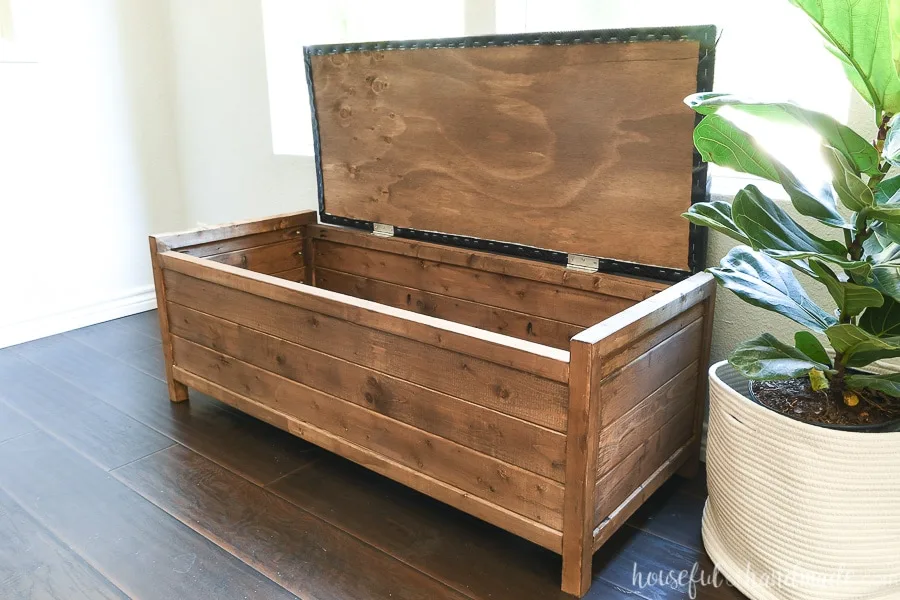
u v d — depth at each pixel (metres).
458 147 1.82
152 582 1.27
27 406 1.99
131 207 2.76
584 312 1.66
